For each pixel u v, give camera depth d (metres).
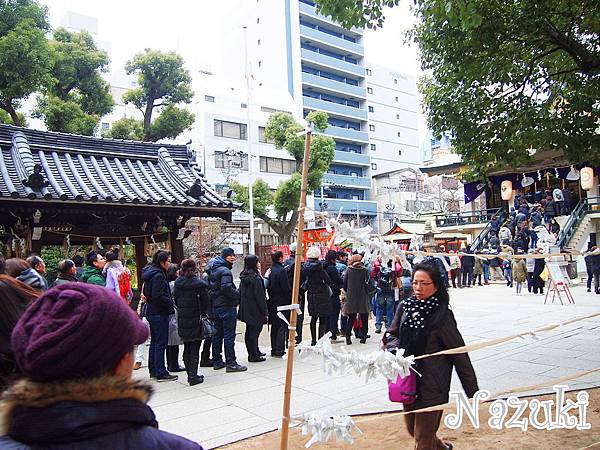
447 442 3.93
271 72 46.03
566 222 21.83
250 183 23.83
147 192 8.61
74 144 9.13
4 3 14.97
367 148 49.69
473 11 4.84
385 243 2.73
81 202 7.41
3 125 8.48
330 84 47.03
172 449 1.20
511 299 13.88
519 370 6.10
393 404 5.04
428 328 3.11
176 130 20.06
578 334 8.27
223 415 5.04
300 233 2.46
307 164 2.45
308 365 7.14
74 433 1.05
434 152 41.03
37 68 14.00
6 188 7.08
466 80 6.52
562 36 5.95
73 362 1.09
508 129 6.35
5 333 1.81
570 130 6.07
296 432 4.45
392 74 54.41
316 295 7.95
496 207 27.72
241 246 26.92
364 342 8.44
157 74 19.61
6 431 1.11
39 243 7.70
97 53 17.73
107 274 7.25
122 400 1.15
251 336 7.52
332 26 48.84
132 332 1.23
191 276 6.36
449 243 22.23
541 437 3.96
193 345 6.37
